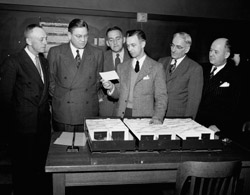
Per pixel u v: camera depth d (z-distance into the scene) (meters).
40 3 3.72
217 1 4.24
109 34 2.97
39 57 2.57
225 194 1.72
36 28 2.38
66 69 2.59
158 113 2.20
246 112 3.79
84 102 2.65
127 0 3.96
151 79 2.37
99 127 1.83
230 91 2.57
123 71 2.47
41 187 2.63
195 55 4.32
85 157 1.67
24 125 2.48
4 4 3.63
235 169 1.57
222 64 2.64
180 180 1.60
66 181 1.62
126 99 2.43
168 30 4.17
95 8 3.89
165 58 2.91
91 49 2.69
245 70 4.02
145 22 4.08
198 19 4.21
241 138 2.19
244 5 4.33
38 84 2.49
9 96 2.40
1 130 3.26
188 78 2.66
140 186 2.91
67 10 3.80
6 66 2.39
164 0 4.07
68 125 2.67
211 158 1.73
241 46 4.41
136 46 2.21
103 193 2.76
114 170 1.59
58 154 1.70
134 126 1.95
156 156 1.72
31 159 2.64
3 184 2.71
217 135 2.12
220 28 4.32
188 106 2.62
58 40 3.86
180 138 1.83
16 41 3.74
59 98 2.63
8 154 3.17
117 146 1.72
